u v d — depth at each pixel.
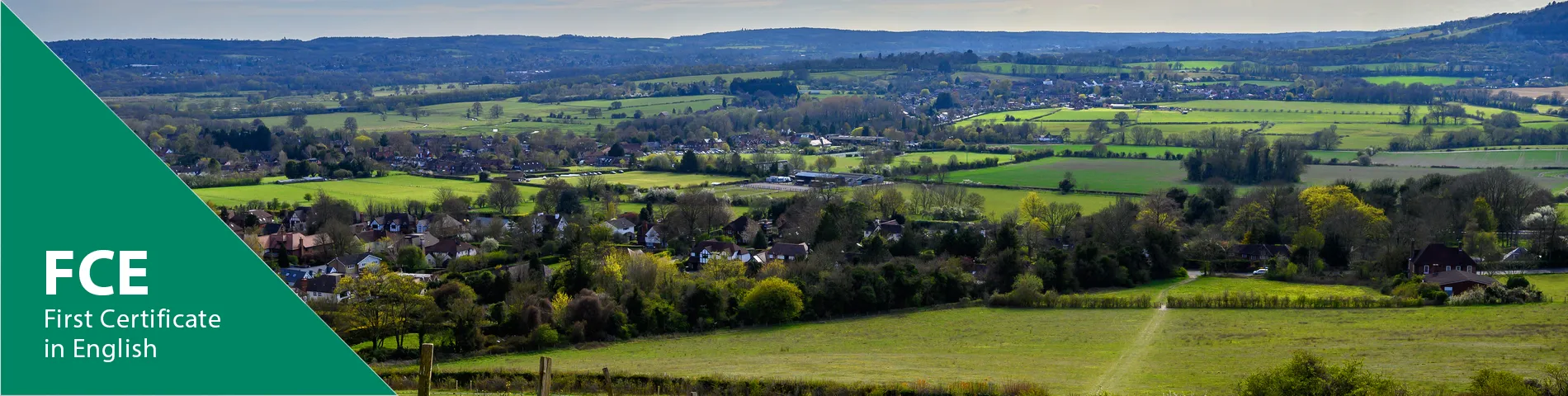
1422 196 175.88
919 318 111.06
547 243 152.88
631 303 102.75
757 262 142.38
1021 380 73.88
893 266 120.75
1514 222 164.62
